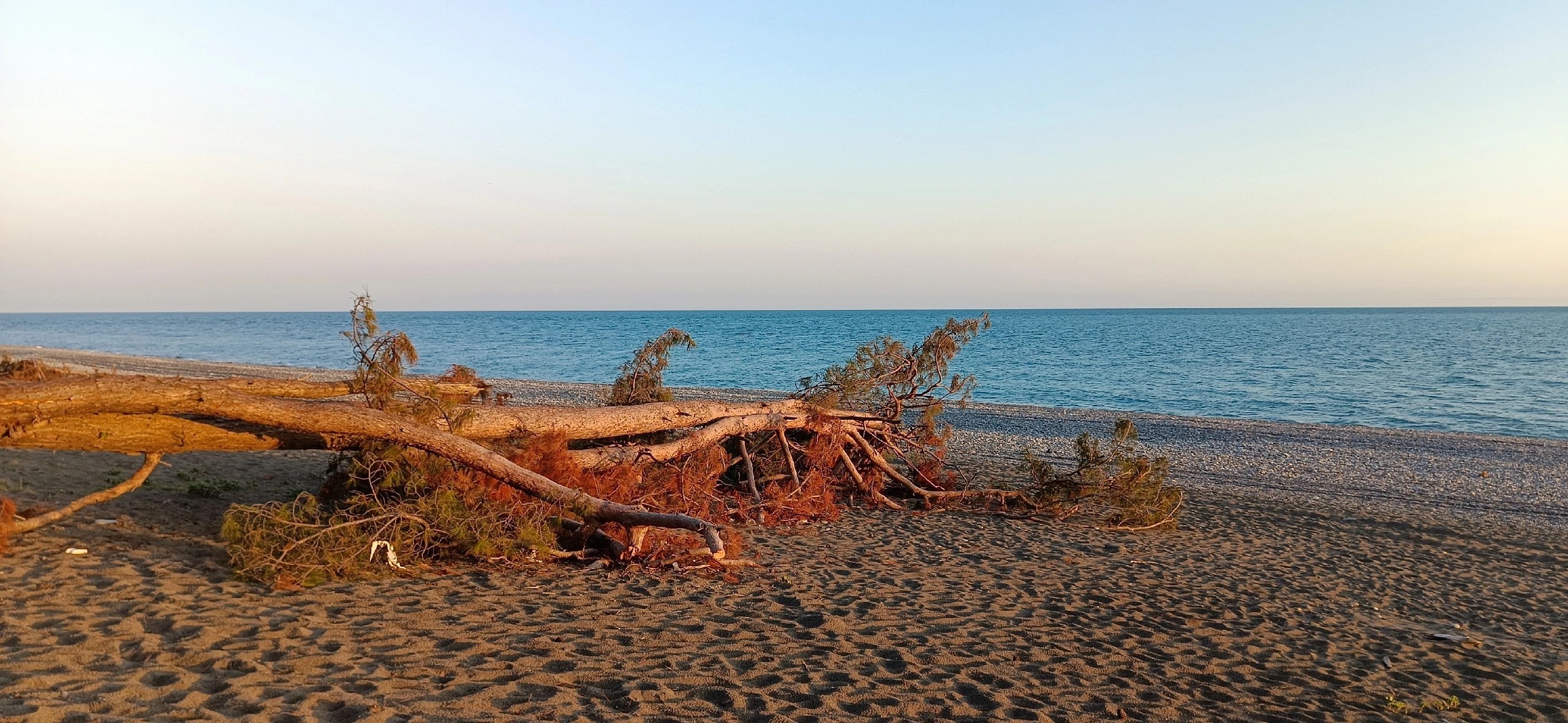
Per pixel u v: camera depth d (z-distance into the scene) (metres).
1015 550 9.49
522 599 6.53
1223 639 6.61
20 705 3.97
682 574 7.58
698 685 4.97
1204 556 9.68
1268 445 20.92
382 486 7.50
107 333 103.62
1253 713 5.13
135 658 4.76
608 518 7.74
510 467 7.75
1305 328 122.31
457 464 7.82
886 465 12.09
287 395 8.36
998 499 12.12
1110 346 72.56
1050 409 28.08
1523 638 7.14
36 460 9.98
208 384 6.91
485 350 67.12
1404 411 31.78
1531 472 17.83
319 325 147.62
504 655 5.24
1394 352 65.06
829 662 5.50
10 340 77.19
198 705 4.18
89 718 3.92
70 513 7.23
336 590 6.44
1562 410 31.97
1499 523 12.80
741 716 4.55
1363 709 5.30
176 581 6.27
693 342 12.32
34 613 5.32
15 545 6.75
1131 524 11.13
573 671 5.05
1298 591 8.32
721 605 6.71
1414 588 8.74
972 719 4.73
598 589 6.97
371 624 5.66
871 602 7.08
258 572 6.44
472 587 6.79
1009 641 6.23
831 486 11.67
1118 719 4.88
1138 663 5.93
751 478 10.79
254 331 113.00
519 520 7.66
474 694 4.56
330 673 4.75
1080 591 7.84
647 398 12.26
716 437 10.48
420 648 5.25
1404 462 18.80
